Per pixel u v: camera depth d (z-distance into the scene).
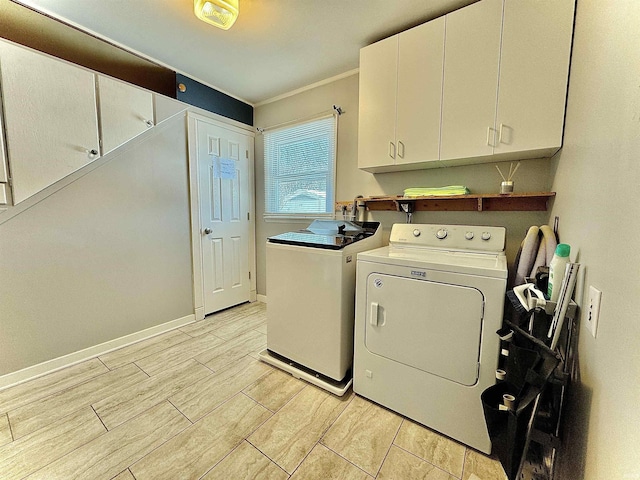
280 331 1.98
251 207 3.30
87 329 2.02
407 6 1.63
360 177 2.47
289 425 1.43
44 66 1.71
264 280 3.36
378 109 1.89
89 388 1.69
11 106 1.61
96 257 2.04
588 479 0.70
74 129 1.86
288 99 2.93
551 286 1.02
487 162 1.83
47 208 1.80
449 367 1.34
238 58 2.24
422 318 1.40
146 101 2.24
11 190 1.65
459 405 1.32
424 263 1.38
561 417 0.91
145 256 2.33
